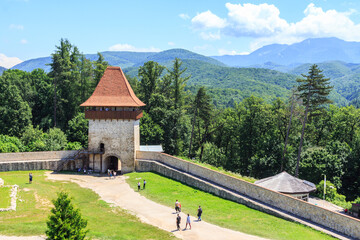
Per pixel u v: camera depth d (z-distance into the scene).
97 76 72.62
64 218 17.31
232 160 67.31
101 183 39.66
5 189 31.77
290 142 56.84
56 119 70.69
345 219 23.53
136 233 23.17
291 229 24.62
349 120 61.59
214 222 26.38
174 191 35.94
